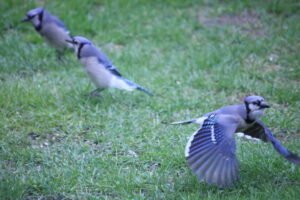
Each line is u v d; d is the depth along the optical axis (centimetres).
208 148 841
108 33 1570
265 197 892
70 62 1431
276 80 1354
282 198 890
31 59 1423
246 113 917
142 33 1576
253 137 970
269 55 1476
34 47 1487
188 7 1747
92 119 1166
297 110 1219
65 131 1120
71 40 1295
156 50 1498
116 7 1695
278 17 1694
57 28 1435
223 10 1719
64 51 1473
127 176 964
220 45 1516
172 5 1741
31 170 982
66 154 1031
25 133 1104
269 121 1164
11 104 1196
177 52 1487
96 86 1262
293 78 1362
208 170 819
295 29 1595
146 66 1409
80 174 968
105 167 997
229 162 834
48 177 955
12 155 1020
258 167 980
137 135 1105
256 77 1362
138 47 1505
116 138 1094
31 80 1320
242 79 1341
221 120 892
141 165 1009
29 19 1455
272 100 1268
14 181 923
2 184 914
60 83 1313
